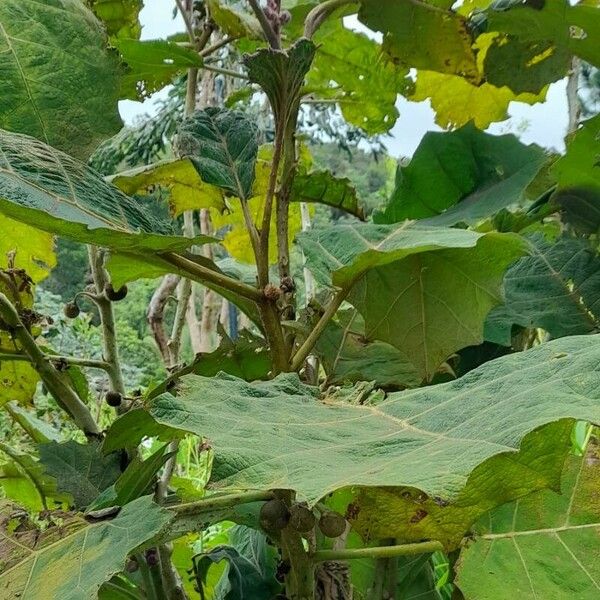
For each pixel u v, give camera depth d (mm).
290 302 665
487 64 889
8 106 541
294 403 439
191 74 816
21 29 552
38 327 792
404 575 708
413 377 698
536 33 822
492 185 806
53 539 462
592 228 791
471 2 960
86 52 569
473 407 369
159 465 574
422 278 648
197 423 363
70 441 687
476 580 554
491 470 351
